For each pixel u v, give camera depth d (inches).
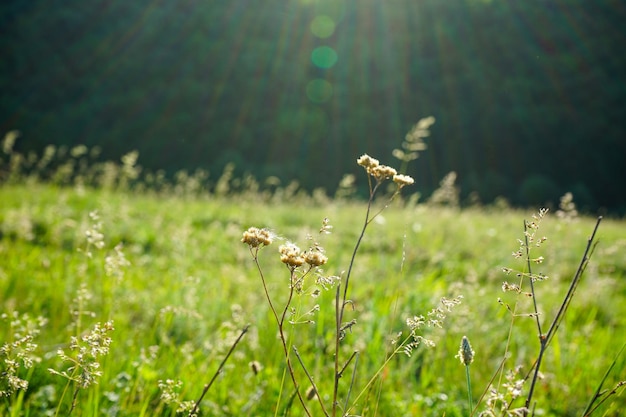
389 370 158.7
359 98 2810.0
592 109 2802.7
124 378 139.1
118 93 2822.3
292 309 78.6
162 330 177.3
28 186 539.8
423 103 2778.1
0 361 104.1
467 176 2630.4
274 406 138.9
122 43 2962.6
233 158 2455.7
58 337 161.9
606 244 411.8
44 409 125.7
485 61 2915.8
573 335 209.3
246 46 2967.5
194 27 3024.1
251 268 283.3
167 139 2669.8
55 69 2847.0
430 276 268.8
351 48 2950.3
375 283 237.1
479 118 2778.1
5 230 337.1
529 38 2977.4
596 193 2664.9
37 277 224.4
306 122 2655.0
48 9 3021.7
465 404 151.4
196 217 502.9
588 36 2982.3
